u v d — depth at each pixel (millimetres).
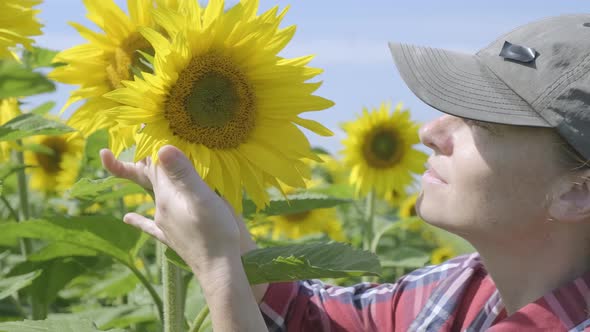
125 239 2834
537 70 2096
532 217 2082
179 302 2465
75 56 2449
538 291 2158
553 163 2049
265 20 2193
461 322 2494
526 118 2043
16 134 2904
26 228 2824
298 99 2248
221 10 2133
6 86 3990
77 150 6461
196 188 2008
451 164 2154
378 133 5793
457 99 2139
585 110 2018
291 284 2680
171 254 2244
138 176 2229
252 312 2004
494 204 2094
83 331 2303
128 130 2219
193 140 2150
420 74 2232
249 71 2227
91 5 2393
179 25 2082
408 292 2660
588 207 2029
